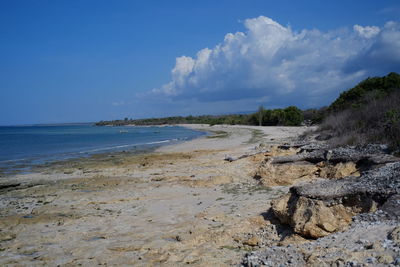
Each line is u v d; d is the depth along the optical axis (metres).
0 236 10.75
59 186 18.48
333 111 41.84
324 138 27.06
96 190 17.06
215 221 11.08
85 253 9.10
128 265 8.10
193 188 16.25
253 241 9.05
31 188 18.22
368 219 8.52
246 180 17.17
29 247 9.81
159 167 23.33
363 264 5.93
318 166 16.77
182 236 9.74
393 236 6.86
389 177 10.38
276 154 23.08
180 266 7.75
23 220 12.34
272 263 6.90
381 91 36.88
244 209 12.09
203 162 24.20
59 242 10.12
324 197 9.70
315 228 8.70
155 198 14.81
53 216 12.73
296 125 79.31
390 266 5.68
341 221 9.00
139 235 10.28
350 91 42.34
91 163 27.45
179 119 174.38
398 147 15.64
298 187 10.74
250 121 100.56
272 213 10.83
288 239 8.86
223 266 7.57
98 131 106.75
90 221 11.98
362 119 24.88
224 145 37.56
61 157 33.09
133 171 22.28
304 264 6.54
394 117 19.61
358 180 10.98
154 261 8.23
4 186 19.02
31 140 62.19
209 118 165.25
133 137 66.56
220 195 14.59
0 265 8.59
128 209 13.35
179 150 34.97
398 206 8.47
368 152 16.45
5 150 41.53
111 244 9.67
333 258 6.46
